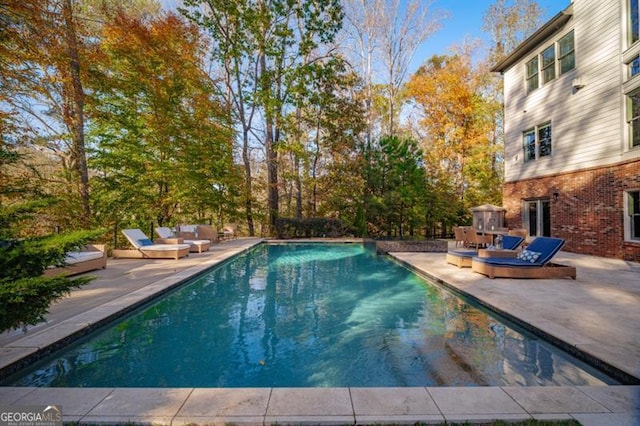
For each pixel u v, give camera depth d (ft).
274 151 64.44
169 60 46.11
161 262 32.01
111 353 13.33
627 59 32.37
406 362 12.25
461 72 83.61
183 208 57.52
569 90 39.55
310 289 24.23
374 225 64.75
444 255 38.55
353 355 12.99
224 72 70.44
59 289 10.16
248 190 63.05
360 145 67.21
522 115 47.57
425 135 92.63
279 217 64.44
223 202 60.59
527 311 16.14
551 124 42.37
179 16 52.80
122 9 43.57
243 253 43.29
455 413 7.98
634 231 32.30
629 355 11.03
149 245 35.83
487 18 82.43
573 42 39.06
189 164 52.60
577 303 17.53
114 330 15.85
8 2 26.63
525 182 46.98
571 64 39.58
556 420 7.74
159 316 18.06
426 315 18.01
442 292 23.12
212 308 19.56
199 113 52.60
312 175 69.67
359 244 55.52
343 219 65.72
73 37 33.22
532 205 46.65
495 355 12.70
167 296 21.52
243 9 57.16
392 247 42.52
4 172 31.30
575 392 8.95
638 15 31.81
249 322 17.11
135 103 46.44
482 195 77.30
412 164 61.98
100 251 28.07
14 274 10.53
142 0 48.52
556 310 16.26
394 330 15.76
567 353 12.25
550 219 42.50
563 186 40.29
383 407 8.23
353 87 69.31
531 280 23.62
